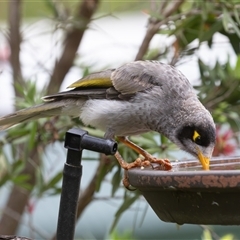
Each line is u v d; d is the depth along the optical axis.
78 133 6.81
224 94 10.95
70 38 12.82
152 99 9.48
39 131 10.70
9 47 12.89
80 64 12.84
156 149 10.30
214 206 6.37
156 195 6.88
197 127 8.95
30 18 16.59
